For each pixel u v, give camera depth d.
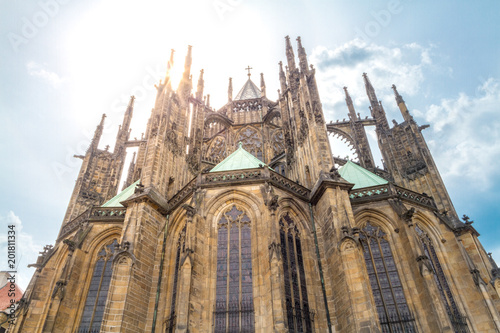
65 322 41.97
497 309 45.62
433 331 37.06
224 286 37.72
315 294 39.69
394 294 41.31
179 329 32.31
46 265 49.31
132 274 39.81
